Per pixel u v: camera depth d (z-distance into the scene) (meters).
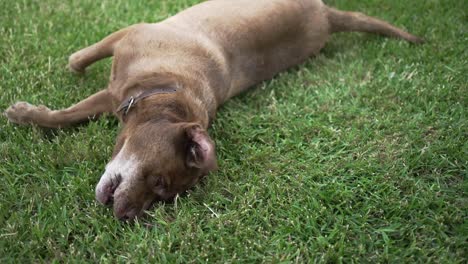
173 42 2.03
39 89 2.11
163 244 1.65
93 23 2.43
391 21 2.62
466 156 1.93
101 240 1.65
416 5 2.70
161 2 2.61
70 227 1.68
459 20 2.58
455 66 2.31
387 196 1.82
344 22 2.46
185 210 1.74
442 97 2.17
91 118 1.99
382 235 1.73
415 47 2.43
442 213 1.78
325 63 2.39
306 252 1.67
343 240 1.69
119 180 1.70
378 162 1.94
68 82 2.15
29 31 2.34
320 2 2.42
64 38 2.33
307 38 2.36
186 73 1.96
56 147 1.90
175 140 1.71
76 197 1.76
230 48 2.13
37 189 1.76
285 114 2.12
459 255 1.68
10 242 1.62
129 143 1.73
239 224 1.72
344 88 2.24
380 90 2.21
